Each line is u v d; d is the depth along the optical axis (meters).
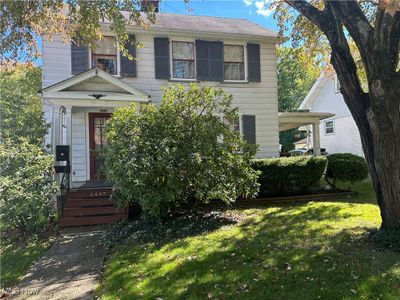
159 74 11.86
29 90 19.58
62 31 8.71
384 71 4.90
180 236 6.31
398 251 4.66
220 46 12.53
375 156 5.23
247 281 4.04
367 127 5.45
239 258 4.83
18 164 7.39
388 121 4.96
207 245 5.57
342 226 6.20
